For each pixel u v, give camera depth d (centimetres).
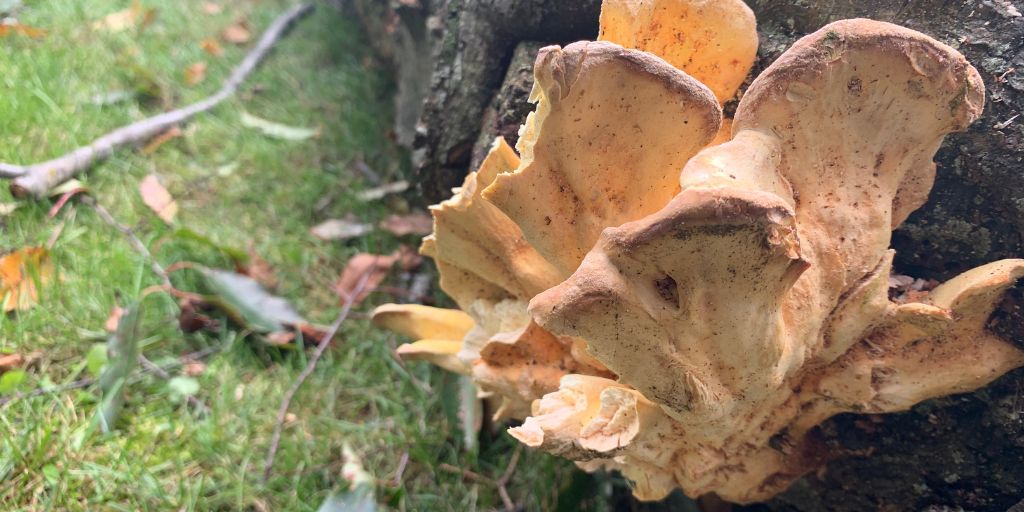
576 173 20
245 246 52
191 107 64
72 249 46
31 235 46
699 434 22
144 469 35
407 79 59
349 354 46
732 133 20
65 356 40
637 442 23
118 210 52
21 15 68
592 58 18
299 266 52
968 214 25
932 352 23
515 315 27
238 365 43
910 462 28
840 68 19
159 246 49
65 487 33
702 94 19
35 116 55
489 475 40
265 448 39
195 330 45
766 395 21
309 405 42
